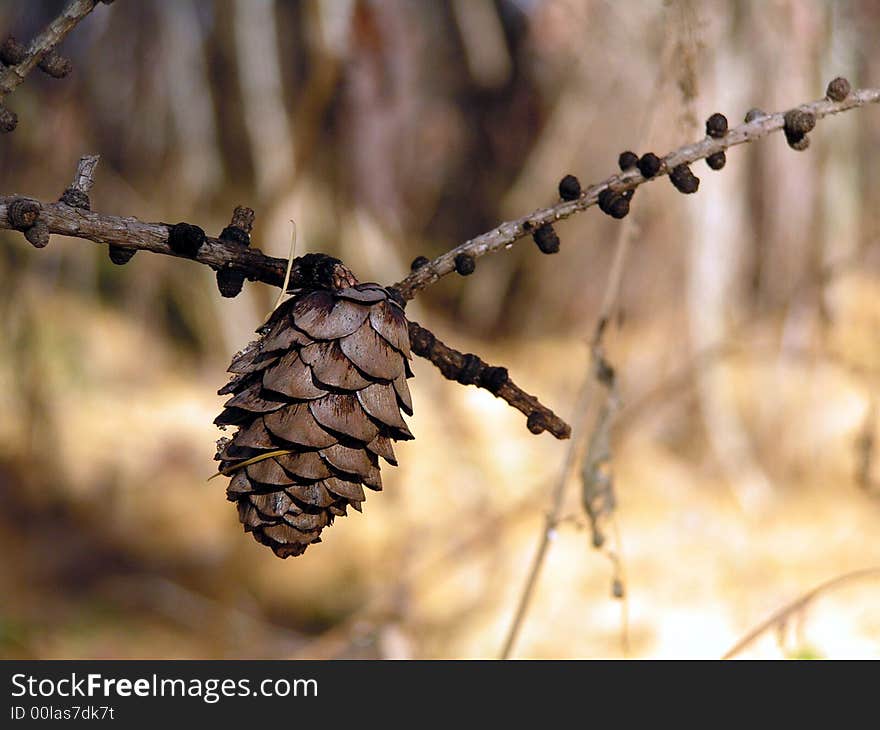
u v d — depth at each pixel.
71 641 1.12
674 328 1.45
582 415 0.63
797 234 1.40
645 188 0.63
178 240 0.45
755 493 1.36
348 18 1.27
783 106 1.33
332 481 0.45
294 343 0.45
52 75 0.46
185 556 1.39
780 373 1.39
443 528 1.41
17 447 1.47
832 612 1.04
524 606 0.65
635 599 1.18
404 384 0.46
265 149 1.48
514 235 0.47
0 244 1.48
